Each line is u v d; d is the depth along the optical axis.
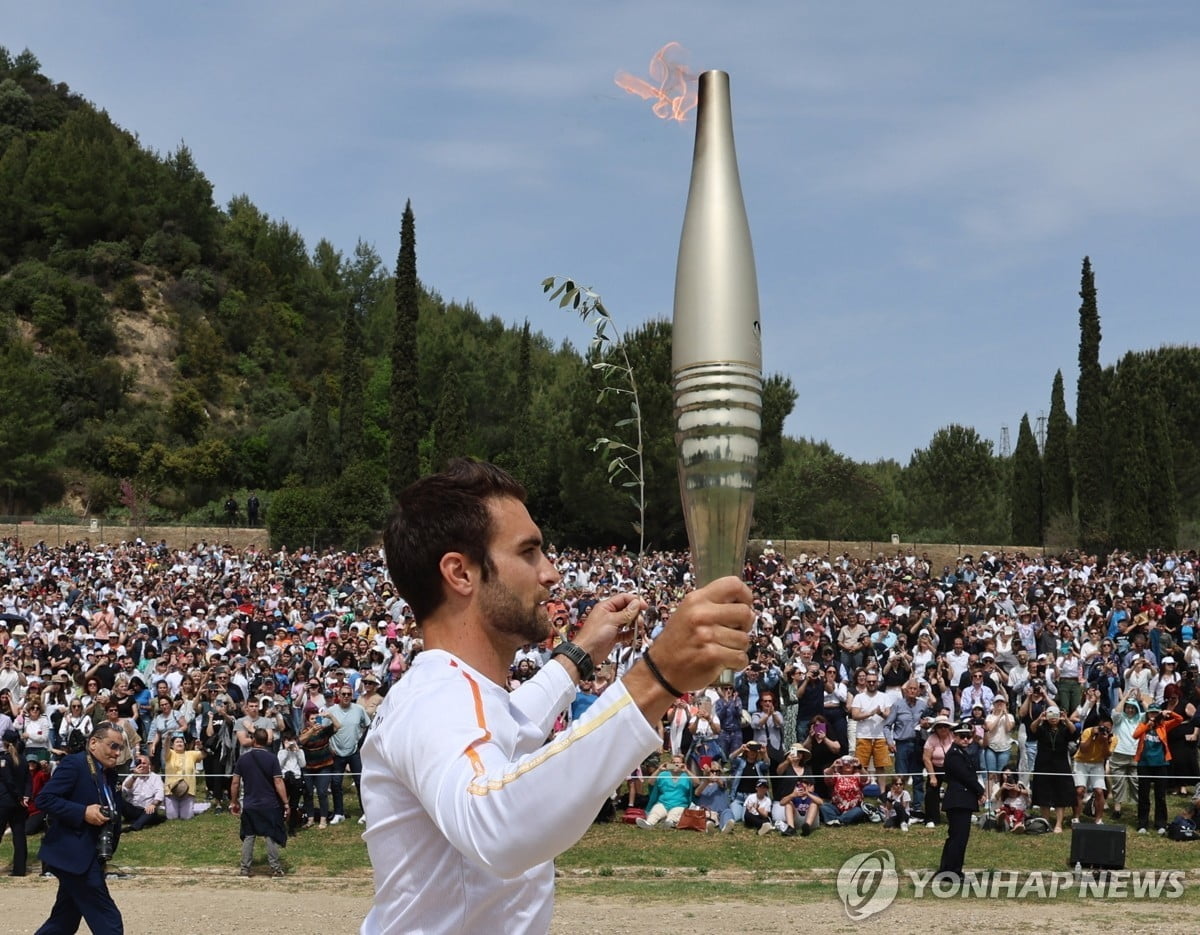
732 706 17.81
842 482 58.75
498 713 2.00
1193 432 67.12
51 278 91.31
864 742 18.06
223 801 18.94
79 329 89.06
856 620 23.22
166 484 77.06
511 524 2.17
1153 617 24.41
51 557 45.47
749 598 1.68
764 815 16.92
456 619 2.16
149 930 11.99
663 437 43.56
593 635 2.62
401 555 2.17
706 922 12.13
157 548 50.03
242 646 23.34
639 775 17.66
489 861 1.69
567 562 37.44
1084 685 20.00
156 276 97.31
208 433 82.94
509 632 2.17
